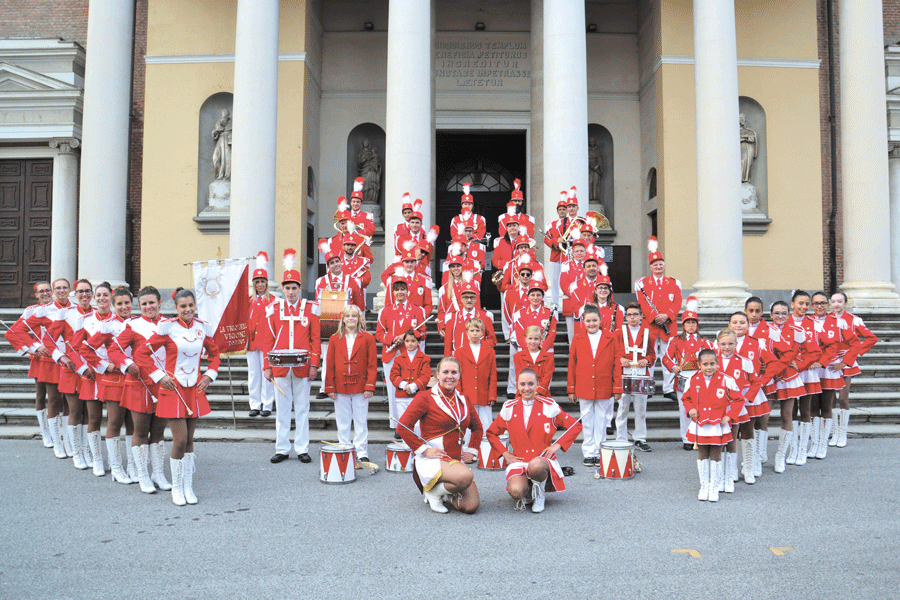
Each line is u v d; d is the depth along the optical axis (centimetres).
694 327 888
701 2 1432
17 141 1800
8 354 1236
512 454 645
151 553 503
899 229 1861
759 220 1728
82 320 814
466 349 823
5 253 1814
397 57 1334
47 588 436
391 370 857
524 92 1953
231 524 575
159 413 635
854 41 1538
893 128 1855
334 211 1911
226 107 1759
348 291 919
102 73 1534
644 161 1905
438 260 2025
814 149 1770
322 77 1934
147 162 1741
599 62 1955
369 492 684
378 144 1973
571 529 560
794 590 432
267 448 908
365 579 450
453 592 428
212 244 1727
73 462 827
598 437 819
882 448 916
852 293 1503
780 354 767
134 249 1808
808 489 695
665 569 469
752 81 1767
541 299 904
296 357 811
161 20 1759
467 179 2056
